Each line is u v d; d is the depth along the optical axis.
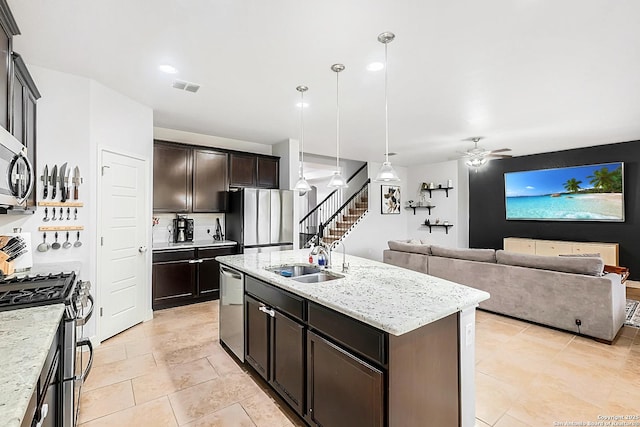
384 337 1.39
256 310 2.48
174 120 4.35
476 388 2.37
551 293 3.48
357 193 8.05
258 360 2.46
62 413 1.49
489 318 3.87
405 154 6.90
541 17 2.04
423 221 8.26
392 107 3.79
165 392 2.31
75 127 2.90
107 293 3.22
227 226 5.15
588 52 2.49
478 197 7.48
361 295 1.81
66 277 2.00
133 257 3.59
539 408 2.13
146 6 1.95
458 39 2.31
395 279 2.23
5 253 2.12
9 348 1.03
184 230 4.80
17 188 1.91
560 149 6.19
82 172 2.95
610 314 3.11
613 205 5.66
